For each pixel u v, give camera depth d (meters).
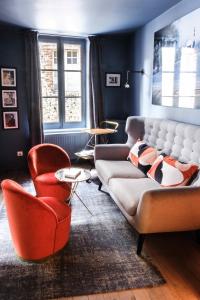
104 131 4.30
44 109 4.88
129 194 2.33
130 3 3.12
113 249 2.23
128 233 2.50
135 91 4.62
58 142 4.78
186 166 2.38
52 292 1.75
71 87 4.98
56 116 4.99
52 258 2.09
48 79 4.81
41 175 3.03
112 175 2.90
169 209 2.02
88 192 3.50
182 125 2.78
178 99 3.17
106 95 4.96
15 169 4.61
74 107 5.06
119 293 1.75
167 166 2.57
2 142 4.46
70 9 3.32
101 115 4.83
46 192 2.91
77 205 3.10
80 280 1.86
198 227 2.17
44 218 1.90
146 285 1.82
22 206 1.82
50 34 4.55
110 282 1.84
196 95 2.81
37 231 1.91
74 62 4.90
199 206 2.08
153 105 3.91
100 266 2.01
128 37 4.82
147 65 4.06
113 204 3.14
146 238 2.43
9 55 4.28
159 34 3.56
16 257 2.11
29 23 3.95
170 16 3.31
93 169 4.54
